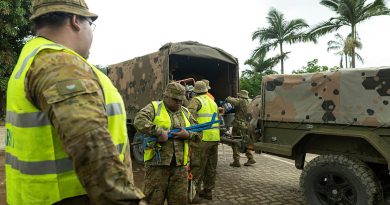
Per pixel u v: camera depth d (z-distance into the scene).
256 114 5.97
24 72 1.16
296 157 4.97
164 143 3.44
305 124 4.81
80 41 1.35
